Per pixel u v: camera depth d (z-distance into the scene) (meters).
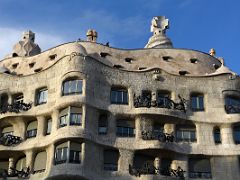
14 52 57.31
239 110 49.41
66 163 41.84
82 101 44.84
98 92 46.78
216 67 55.56
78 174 41.31
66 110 44.94
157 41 59.09
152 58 53.72
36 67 52.72
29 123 48.09
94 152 43.66
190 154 46.69
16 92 49.91
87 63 47.44
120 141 45.47
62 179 41.78
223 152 47.06
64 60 48.00
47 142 44.78
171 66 53.34
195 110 49.34
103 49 53.06
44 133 46.16
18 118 47.72
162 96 49.72
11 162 46.66
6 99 50.44
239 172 46.12
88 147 43.25
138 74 49.62
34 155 45.62
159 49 54.59
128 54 53.59
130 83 48.78
